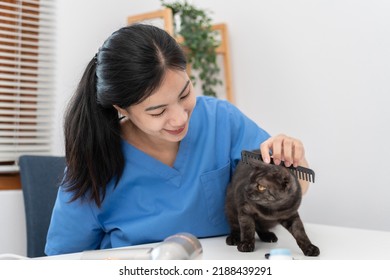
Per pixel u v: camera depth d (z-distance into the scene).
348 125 1.70
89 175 0.93
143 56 0.74
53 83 1.87
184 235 0.56
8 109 1.80
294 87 1.89
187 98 0.80
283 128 1.94
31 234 1.39
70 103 0.94
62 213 0.98
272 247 0.85
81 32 1.96
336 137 1.74
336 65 1.73
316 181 1.81
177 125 0.79
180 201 0.98
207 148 1.03
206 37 2.09
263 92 2.02
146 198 0.98
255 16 2.04
